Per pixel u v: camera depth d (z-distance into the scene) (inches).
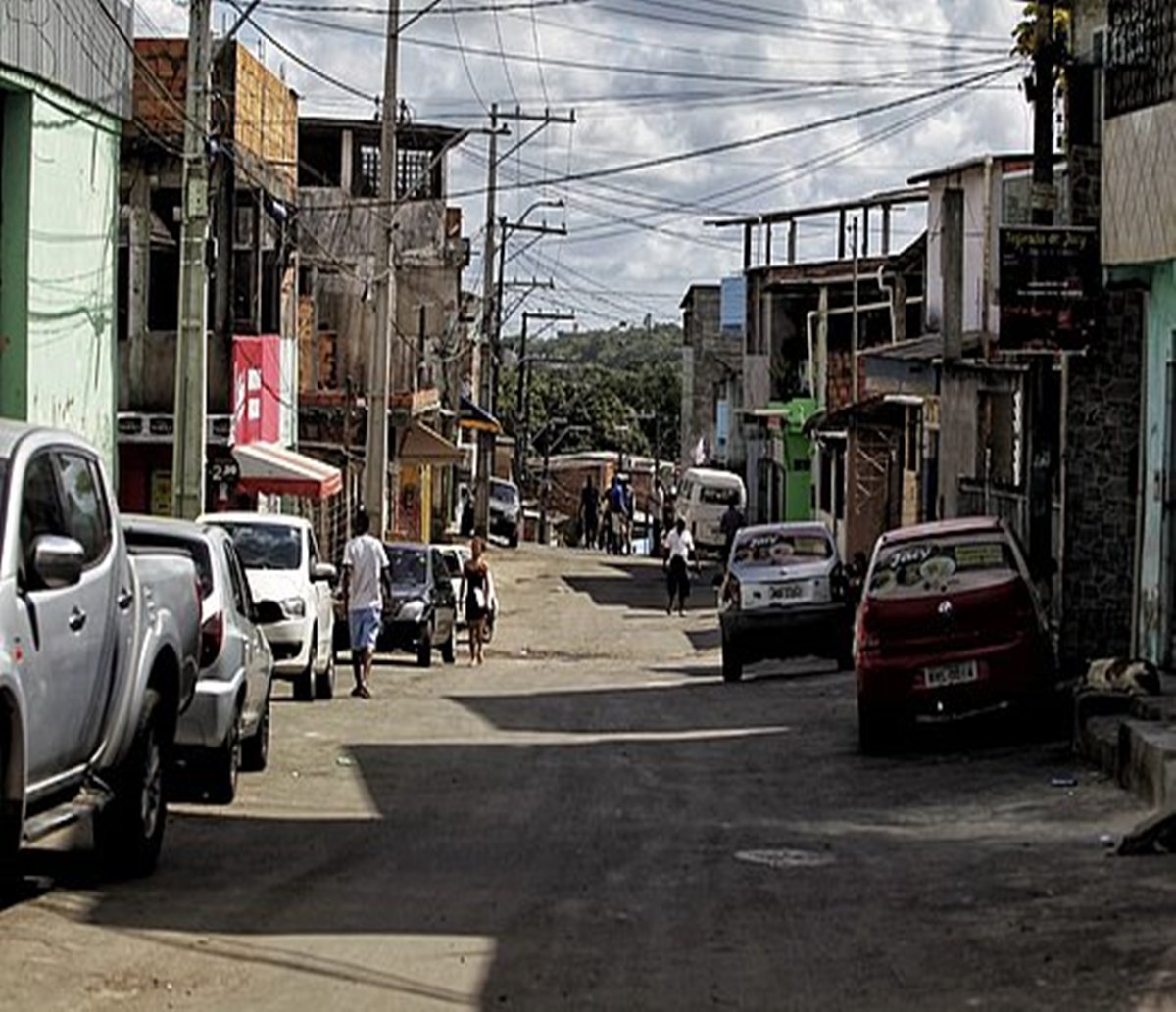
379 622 1055.6
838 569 1167.6
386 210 1481.3
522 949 382.3
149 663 440.1
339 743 802.8
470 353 3297.2
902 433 1700.3
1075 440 908.0
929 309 1647.4
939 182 1598.2
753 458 2689.5
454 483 3117.6
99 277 1039.0
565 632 1713.8
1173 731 603.8
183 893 435.2
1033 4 866.1
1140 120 754.2
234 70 1344.7
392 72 1475.1
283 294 1611.7
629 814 595.8
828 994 347.9
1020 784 644.1
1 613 350.9
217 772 587.8
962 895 442.0
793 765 732.0
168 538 612.7
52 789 388.2
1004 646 724.0
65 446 410.0
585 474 4244.6
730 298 3100.4
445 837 540.1
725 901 438.6
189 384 943.0
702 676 1246.9
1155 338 783.7
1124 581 908.0
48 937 379.9
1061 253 823.7
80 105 985.5
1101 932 394.3
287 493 1393.9
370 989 346.9
